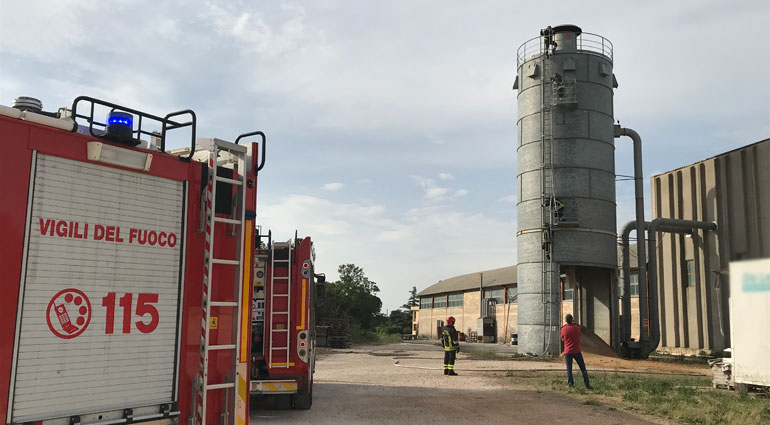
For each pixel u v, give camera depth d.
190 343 5.36
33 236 4.34
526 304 29.38
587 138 29.52
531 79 30.91
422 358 27.02
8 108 4.29
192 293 5.42
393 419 10.53
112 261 4.82
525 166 30.56
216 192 5.82
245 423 5.83
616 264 29.97
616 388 14.70
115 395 4.73
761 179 27.25
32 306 4.28
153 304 5.09
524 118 31.08
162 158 5.27
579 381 16.31
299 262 11.03
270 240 11.05
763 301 13.41
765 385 13.18
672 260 33.50
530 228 29.78
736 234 28.70
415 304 111.69
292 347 10.88
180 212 5.39
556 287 28.56
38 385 4.26
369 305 68.62
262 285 11.14
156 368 5.06
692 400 12.44
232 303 5.76
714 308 30.17
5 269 4.16
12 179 4.27
